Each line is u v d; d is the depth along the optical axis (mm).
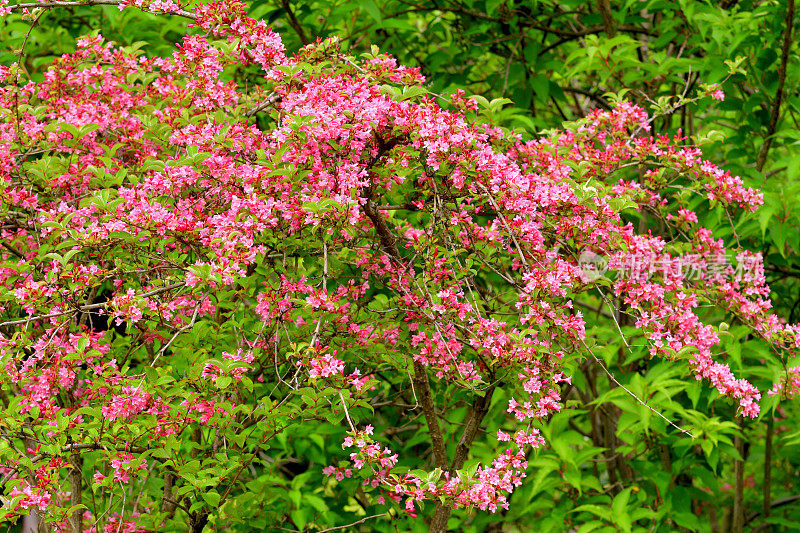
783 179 4906
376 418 4086
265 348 3152
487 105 3193
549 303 2830
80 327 3014
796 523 4359
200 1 3289
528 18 4715
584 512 3650
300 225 2854
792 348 3031
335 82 2779
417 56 5082
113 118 3441
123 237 2688
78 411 2627
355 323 3178
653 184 3338
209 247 2867
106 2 3156
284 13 4250
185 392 2678
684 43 4223
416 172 2996
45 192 3168
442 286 3006
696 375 3018
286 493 3689
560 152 3434
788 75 4012
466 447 3295
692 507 4773
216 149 2859
